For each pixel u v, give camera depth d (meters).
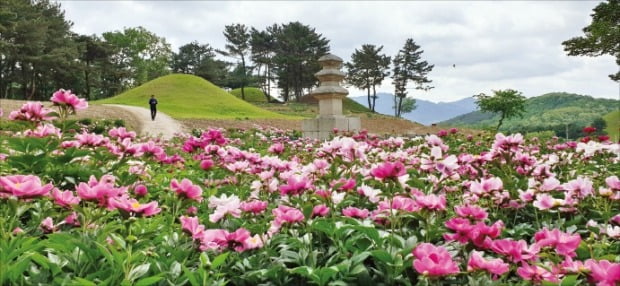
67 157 3.73
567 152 6.14
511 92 27.48
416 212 2.55
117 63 83.81
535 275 1.95
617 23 27.78
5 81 58.69
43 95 71.25
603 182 4.40
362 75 84.62
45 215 2.68
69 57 60.22
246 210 2.98
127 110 35.56
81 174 3.66
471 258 1.96
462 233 2.17
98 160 4.04
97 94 84.69
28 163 3.59
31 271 1.92
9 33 50.84
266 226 2.83
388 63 84.44
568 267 1.94
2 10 48.59
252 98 93.62
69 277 1.81
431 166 3.36
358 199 3.47
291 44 81.50
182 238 2.53
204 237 2.37
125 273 1.87
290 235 2.69
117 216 3.06
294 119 42.16
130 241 1.96
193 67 95.31
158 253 2.31
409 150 6.09
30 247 2.00
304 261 2.29
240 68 89.69
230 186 4.09
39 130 3.96
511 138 4.03
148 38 87.38
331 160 3.86
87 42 70.31
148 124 30.83
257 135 15.20
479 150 8.20
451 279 2.20
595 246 2.45
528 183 3.46
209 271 1.89
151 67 87.38
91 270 2.03
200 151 5.16
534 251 2.09
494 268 1.93
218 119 35.44
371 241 2.41
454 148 8.27
